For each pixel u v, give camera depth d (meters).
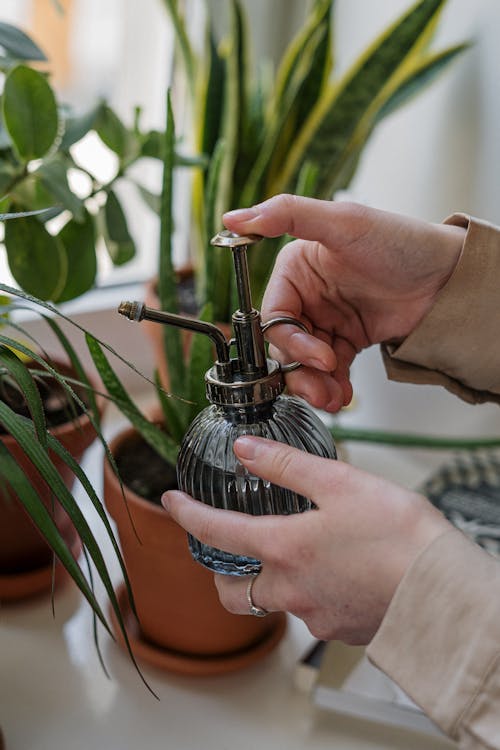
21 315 0.99
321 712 0.70
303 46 0.93
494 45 0.88
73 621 0.76
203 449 0.55
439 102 0.96
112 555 0.81
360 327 0.68
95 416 0.64
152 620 0.71
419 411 1.04
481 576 0.50
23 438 0.49
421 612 0.50
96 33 1.12
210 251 0.83
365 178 1.08
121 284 1.15
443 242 0.61
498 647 0.49
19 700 0.68
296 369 0.60
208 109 0.97
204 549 0.58
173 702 0.70
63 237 0.76
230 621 0.69
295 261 0.65
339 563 0.52
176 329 0.73
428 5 0.87
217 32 1.05
